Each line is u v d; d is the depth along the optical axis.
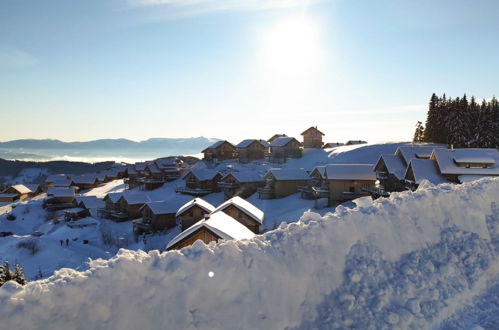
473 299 8.60
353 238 9.19
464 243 10.24
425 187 13.47
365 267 8.61
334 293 7.98
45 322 5.66
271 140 107.25
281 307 7.25
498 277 9.41
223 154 94.88
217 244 8.12
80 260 37.41
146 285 6.67
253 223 29.86
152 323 6.27
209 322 6.55
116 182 105.12
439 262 9.40
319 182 49.22
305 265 8.14
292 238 8.65
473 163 36.09
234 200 31.30
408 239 9.84
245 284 7.29
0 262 36.62
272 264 7.81
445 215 10.98
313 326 7.21
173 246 16.47
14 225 64.88
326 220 9.38
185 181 74.75
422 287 8.51
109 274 6.55
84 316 5.95
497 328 7.38
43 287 6.01
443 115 80.19
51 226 60.66
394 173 41.34
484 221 11.20
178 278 6.94
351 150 79.62
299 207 46.00
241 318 6.80
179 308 6.56
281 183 53.38
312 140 93.56
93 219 56.00
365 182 44.38
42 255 39.03
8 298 5.70
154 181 78.88
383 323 7.45
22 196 94.88
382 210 10.30
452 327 7.65
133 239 45.41
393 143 79.25
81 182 102.19
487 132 73.00
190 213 36.69
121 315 6.16
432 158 39.88
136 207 56.00
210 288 7.00
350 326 7.31
